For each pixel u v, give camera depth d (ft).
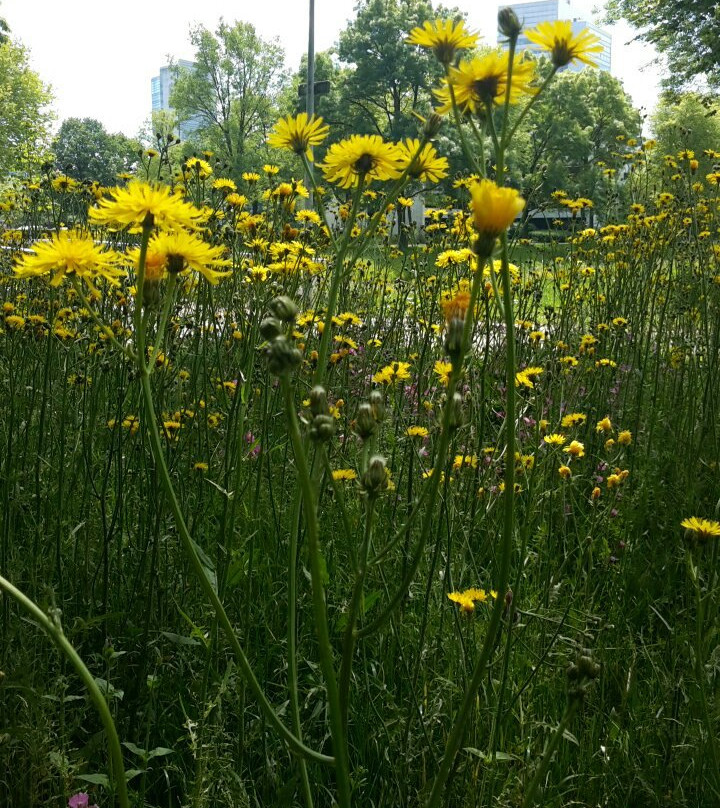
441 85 4.66
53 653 7.37
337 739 3.86
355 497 9.43
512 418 3.95
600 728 6.82
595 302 19.11
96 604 8.18
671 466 12.55
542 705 7.32
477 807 5.99
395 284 17.61
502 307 4.58
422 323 13.53
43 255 4.36
